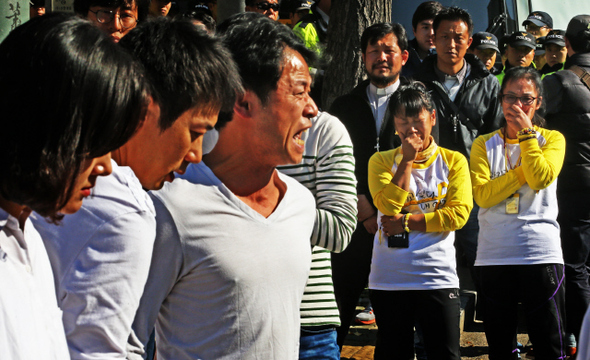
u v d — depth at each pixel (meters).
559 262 3.57
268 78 1.70
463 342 4.84
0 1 2.56
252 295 1.58
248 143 1.70
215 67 1.38
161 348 1.64
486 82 4.70
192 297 1.58
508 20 7.99
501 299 3.67
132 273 1.33
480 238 3.79
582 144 4.63
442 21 4.66
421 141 3.27
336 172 2.36
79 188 0.98
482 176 3.72
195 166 1.63
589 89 4.66
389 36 4.23
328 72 5.27
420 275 3.20
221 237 1.57
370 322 4.73
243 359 1.58
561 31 7.02
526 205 3.60
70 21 0.95
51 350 1.03
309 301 2.29
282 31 1.77
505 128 3.79
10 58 0.89
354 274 3.77
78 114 0.90
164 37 1.36
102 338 1.30
